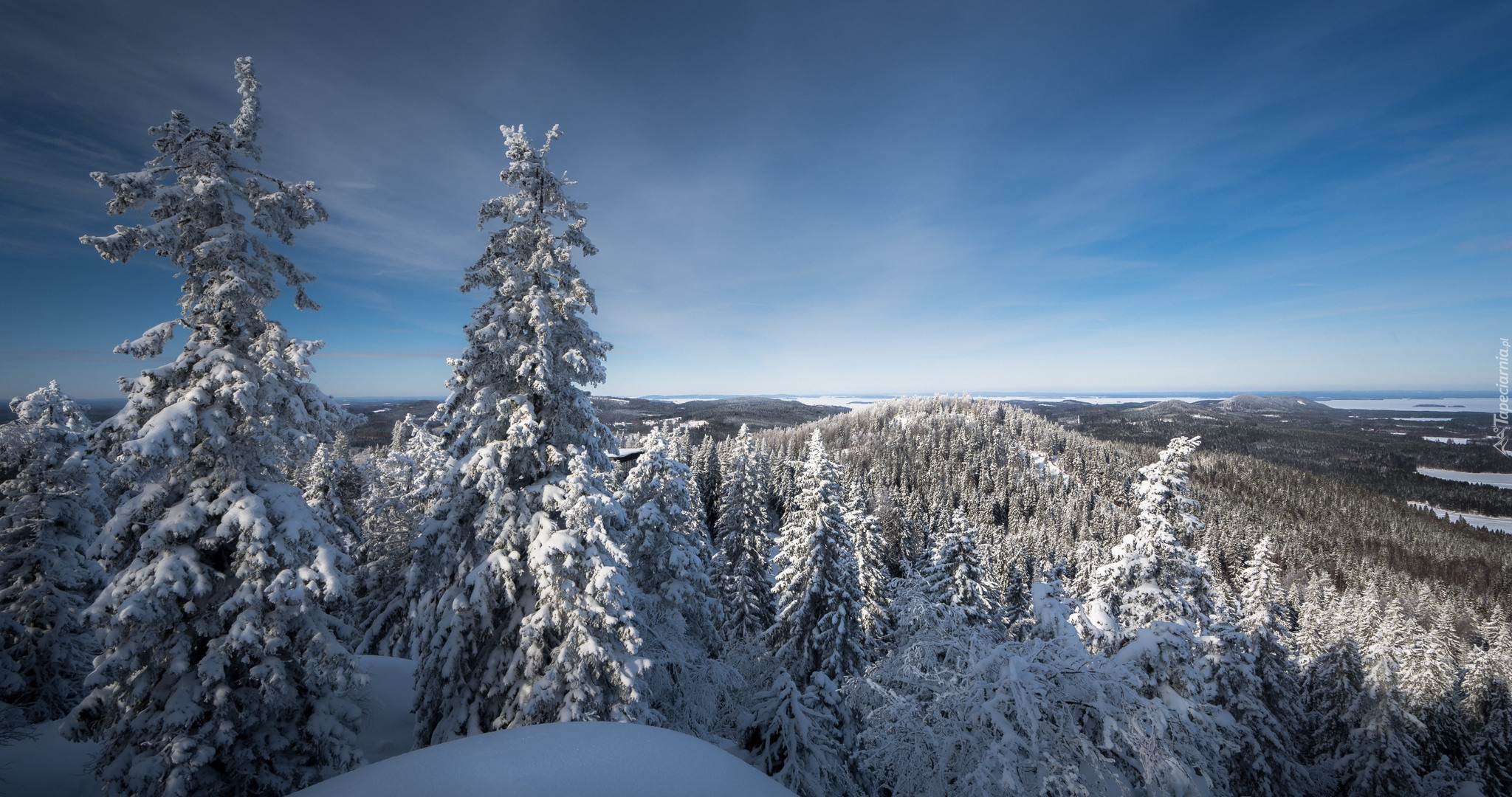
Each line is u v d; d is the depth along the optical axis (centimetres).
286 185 1120
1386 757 2480
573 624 1173
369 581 2688
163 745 938
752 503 3756
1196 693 1579
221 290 989
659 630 1634
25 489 1670
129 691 966
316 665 1023
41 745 1370
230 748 994
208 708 988
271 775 1007
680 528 2102
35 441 1686
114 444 975
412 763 561
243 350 1089
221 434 982
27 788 1187
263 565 970
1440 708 2927
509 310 1268
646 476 2064
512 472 1300
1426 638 3066
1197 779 1023
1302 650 3828
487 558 1207
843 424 16850
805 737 1475
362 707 1320
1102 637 1766
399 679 1844
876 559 2870
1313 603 5022
